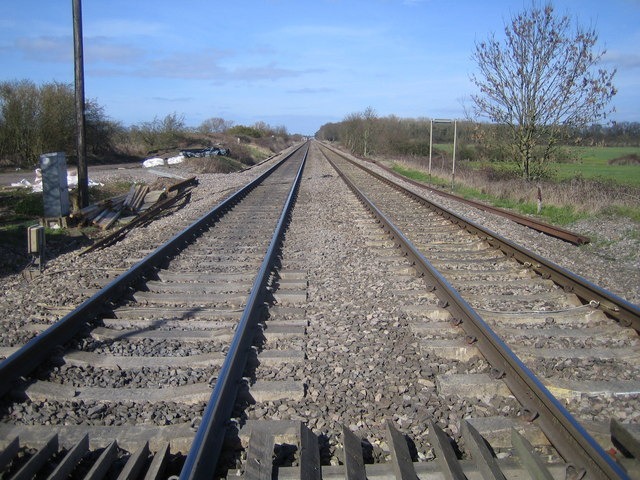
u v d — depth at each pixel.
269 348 5.51
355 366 5.08
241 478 3.43
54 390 4.51
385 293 7.31
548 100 21.67
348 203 17.42
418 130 65.31
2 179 24.38
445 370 5.03
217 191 22.30
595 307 6.68
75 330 5.74
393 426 4.02
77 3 14.72
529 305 7.04
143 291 7.50
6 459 3.55
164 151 49.31
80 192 15.22
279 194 20.17
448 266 9.03
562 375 4.99
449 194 20.62
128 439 3.83
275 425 4.01
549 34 21.02
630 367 5.17
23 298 7.18
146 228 13.21
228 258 9.42
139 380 4.81
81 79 14.97
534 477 3.47
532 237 12.26
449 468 3.49
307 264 9.02
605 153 57.72
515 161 23.03
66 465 3.50
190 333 5.83
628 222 13.64
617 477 3.08
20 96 32.88
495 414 4.27
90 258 9.42
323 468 3.58
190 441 3.80
